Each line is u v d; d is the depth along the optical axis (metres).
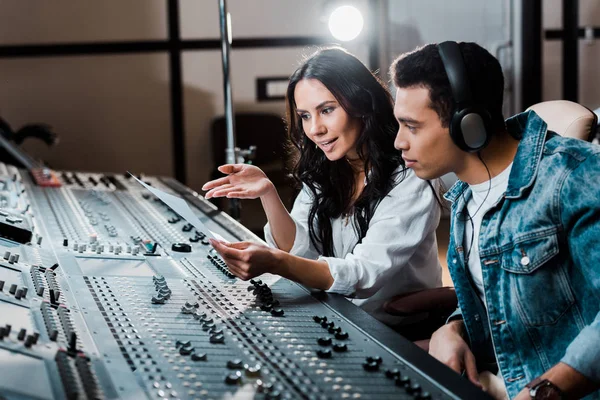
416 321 1.90
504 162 1.41
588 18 5.83
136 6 5.45
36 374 1.02
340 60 1.85
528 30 5.43
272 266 1.58
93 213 2.31
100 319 1.32
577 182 1.29
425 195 1.83
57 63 5.44
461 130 1.30
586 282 1.33
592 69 5.89
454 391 1.04
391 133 1.84
